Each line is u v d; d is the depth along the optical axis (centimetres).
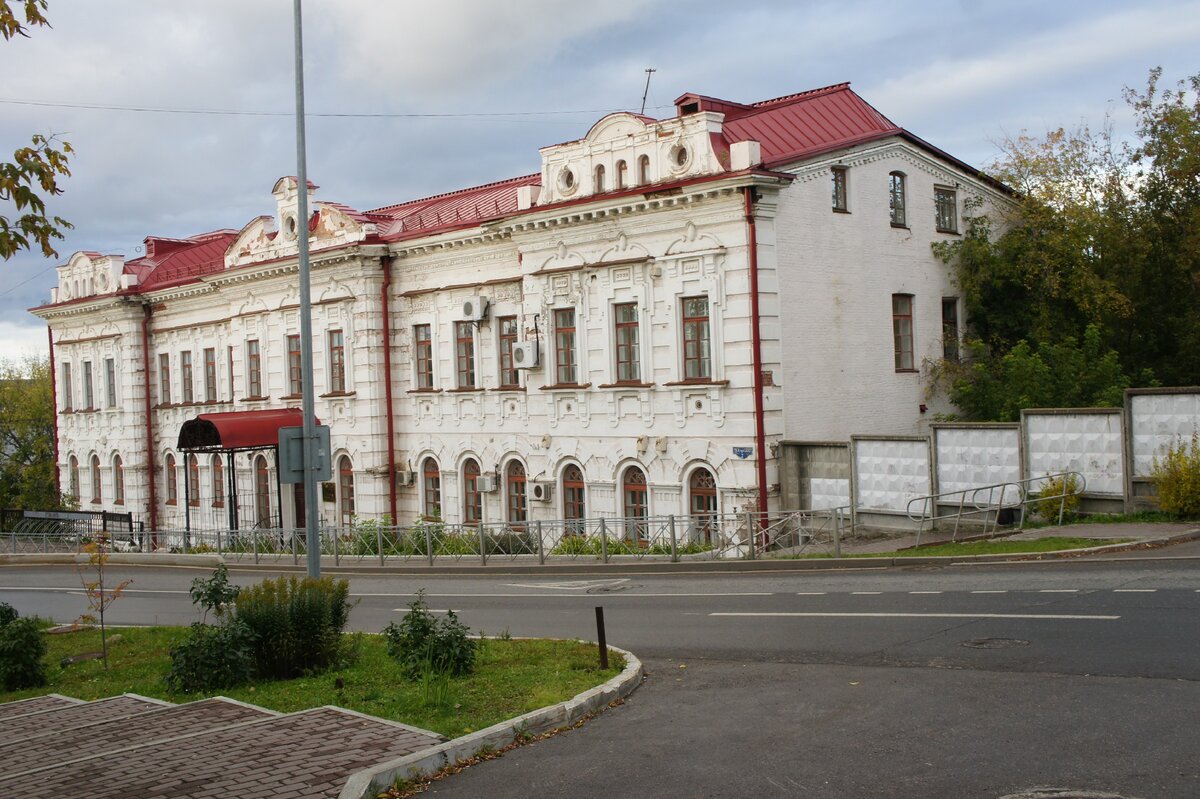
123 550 4447
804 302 2800
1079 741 888
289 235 3994
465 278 3491
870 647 1339
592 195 2964
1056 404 2961
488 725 1016
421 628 1292
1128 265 3394
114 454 5097
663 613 1761
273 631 1361
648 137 2842
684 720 1059
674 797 823
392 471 3722
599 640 1272
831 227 2886
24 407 7012
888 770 851
